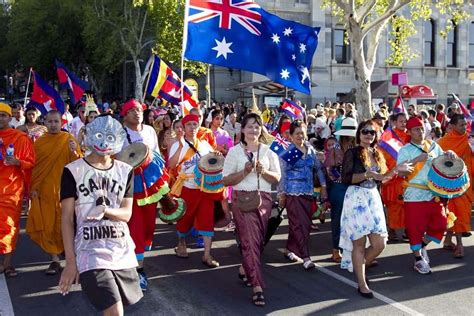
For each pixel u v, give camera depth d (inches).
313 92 1427.2
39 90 429.4
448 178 256.1
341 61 1475.1
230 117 573.9
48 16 1680.6
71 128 480.1
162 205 262.1
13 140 254.2
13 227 258.2
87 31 1402.6
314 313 217.2
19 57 1985.7
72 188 147.8
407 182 270.5
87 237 147.2
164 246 326.0
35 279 261.1
